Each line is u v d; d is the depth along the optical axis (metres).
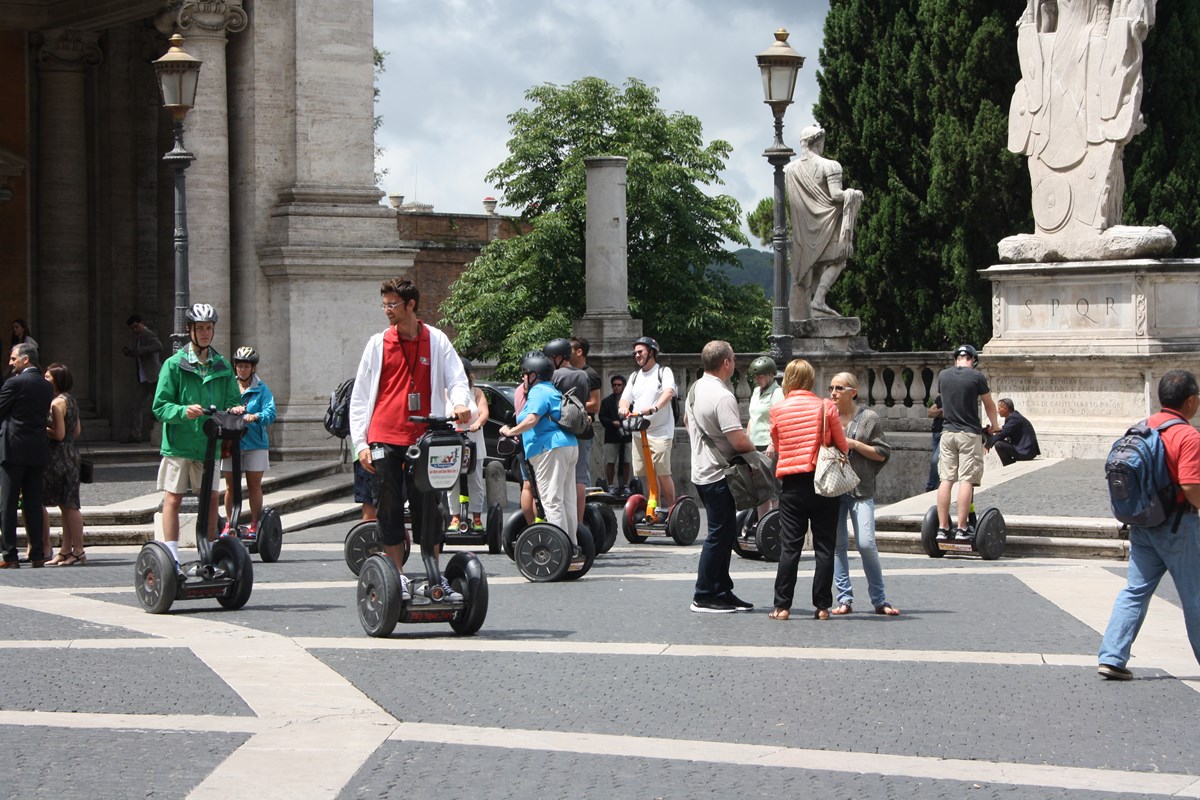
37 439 16.02
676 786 7.38
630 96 46.66
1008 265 23.25
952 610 12.65
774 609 12.26
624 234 29.31
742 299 47.75
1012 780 7.54
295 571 15.66
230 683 9.57
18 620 12.03
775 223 20.95
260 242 25.31
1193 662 10.37
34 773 7.53
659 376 19.05
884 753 8.02
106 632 11.45
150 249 30.00
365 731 8.39
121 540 18.34
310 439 24.92
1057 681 9.76
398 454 11.02
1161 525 9.71
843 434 12.08
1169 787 7.44
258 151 25.31
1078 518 16.80
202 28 24.98
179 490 13.28
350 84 25.58
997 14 35.91
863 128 38.00
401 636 11.32
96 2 28.56
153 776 7.49
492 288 45.88
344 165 25.53
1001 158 35.38
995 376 23.17
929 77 37.09
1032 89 23.17
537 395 14.89
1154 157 34.00
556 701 9.15
